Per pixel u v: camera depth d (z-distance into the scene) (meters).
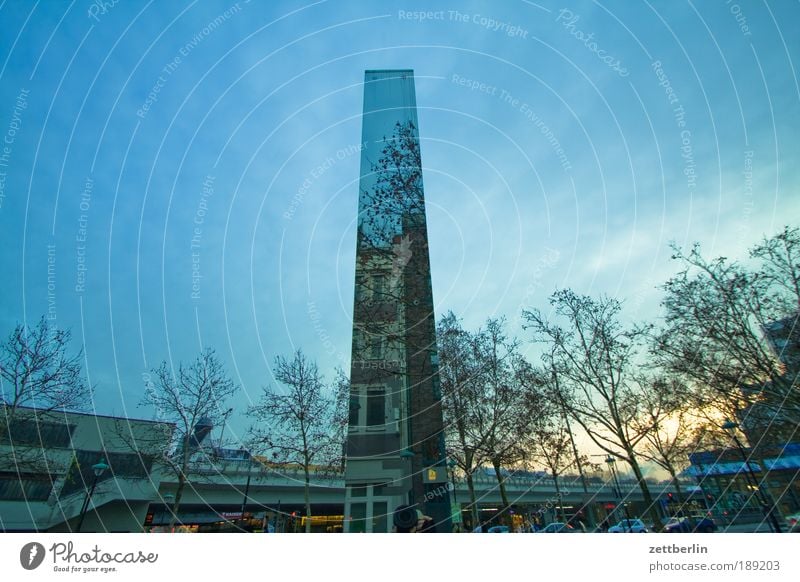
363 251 20.12
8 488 25.78
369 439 16.84
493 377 22.23
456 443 20.78
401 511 15.05
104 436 28.59
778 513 20.11
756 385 20.14
